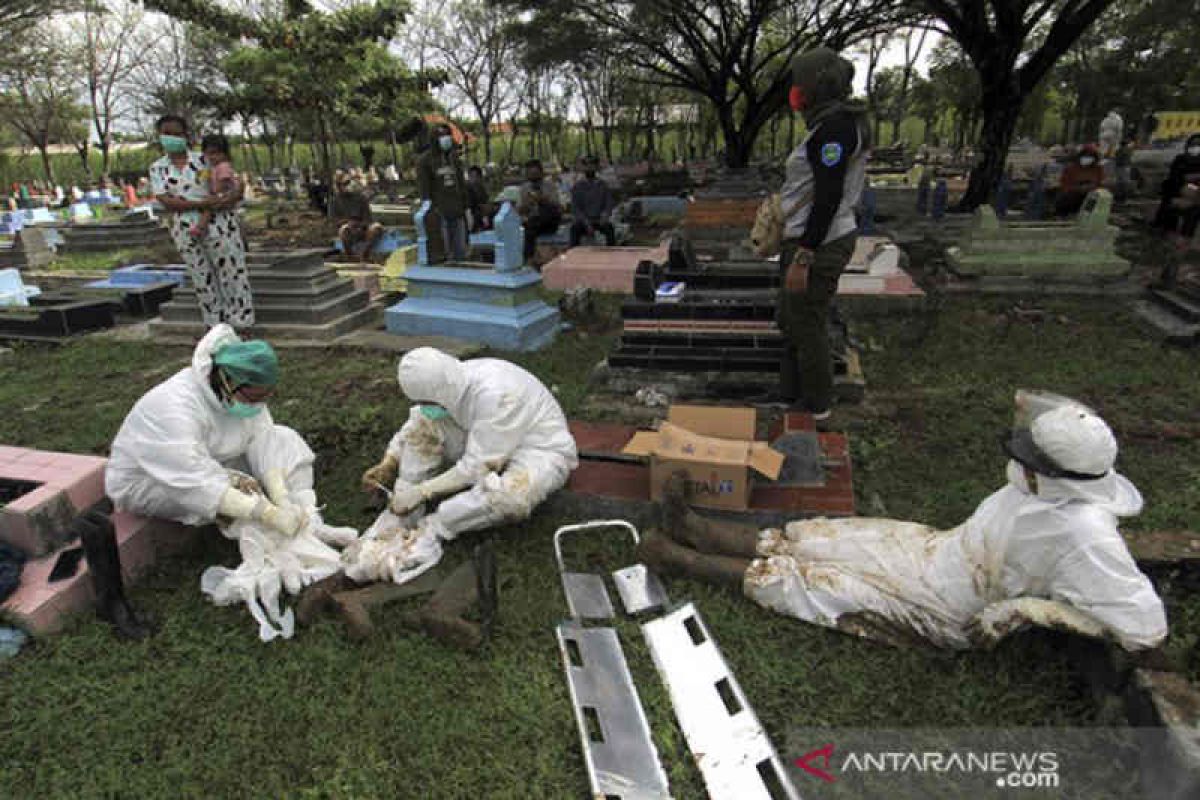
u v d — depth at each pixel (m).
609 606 3.10
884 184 19.81
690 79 21.55
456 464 3.59
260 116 23.20
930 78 35.91
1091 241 8.23
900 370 5.88
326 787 2.31
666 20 18.95
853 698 2.61
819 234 3.94
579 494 3.74
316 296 7.37
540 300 7.18
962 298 8.09
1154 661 2.31
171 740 2.52
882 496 3.95
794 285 4.09
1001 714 2.51
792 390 4.82
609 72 33.25
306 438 4.81
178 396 3.28
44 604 3.02
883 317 7.36
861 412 5.00
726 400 5.16
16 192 28.52
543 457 3.57
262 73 20.58
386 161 42.06
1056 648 2.71
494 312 6.88
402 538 3.40
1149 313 7.02
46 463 3.66
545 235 11.80
